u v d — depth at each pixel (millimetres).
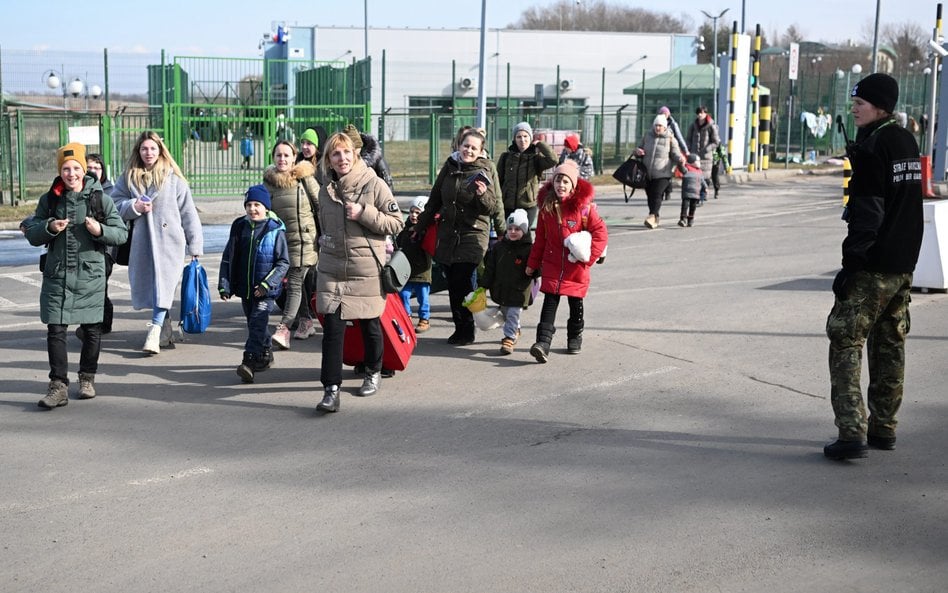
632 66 56375
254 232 7832
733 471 5801
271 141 25125
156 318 8758
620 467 5883
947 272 10953
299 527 5074
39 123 23203
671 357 8484
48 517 5227
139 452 6250
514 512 5234
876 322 6035
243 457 6145
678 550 4766
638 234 17234
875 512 5199
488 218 8789
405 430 6637
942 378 7648
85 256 7188
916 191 5762
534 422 6766
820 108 39031
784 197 24719
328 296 6996
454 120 31172
